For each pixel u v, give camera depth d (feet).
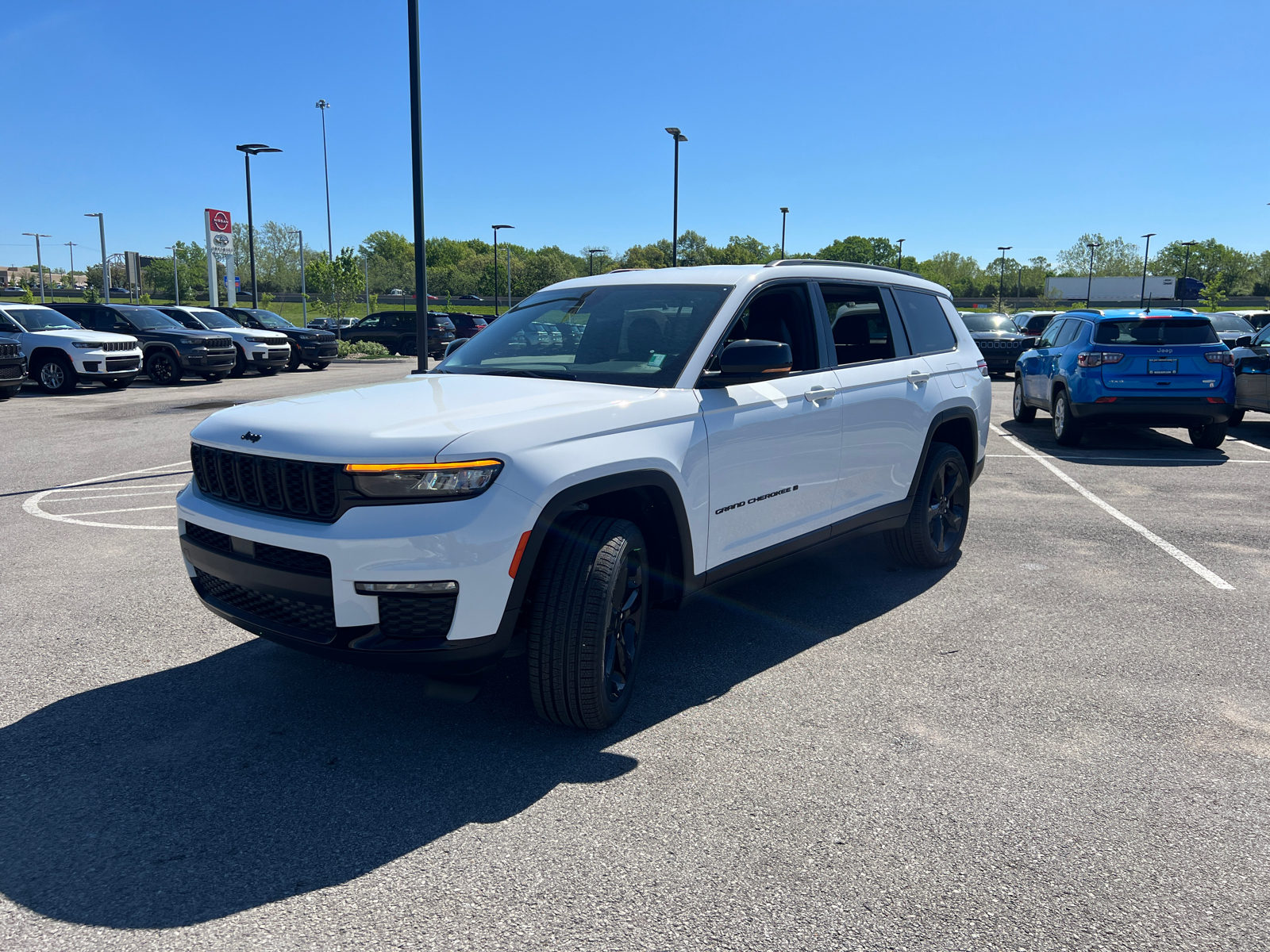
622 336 13.03
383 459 9.42
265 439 10.20
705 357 12.45
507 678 12.94
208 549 10.81
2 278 526.57
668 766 10.28
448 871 8.27
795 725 11.34
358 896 7.91
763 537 13.38
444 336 107.86
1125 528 21.99
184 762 10.34
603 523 10.75
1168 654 13.78
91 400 53.62
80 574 17.87
